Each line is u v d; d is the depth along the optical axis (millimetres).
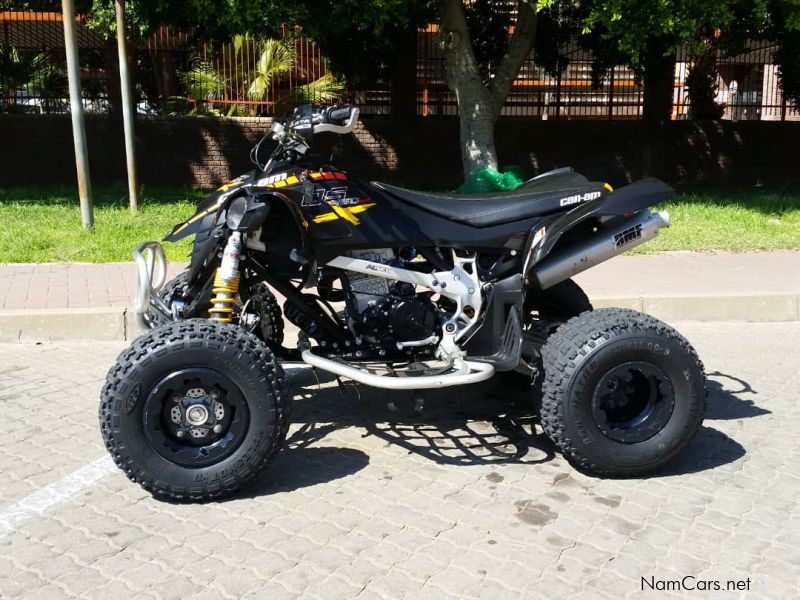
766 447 4609
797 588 3242
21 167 14914
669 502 3953
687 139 17203
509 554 3482
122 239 9227
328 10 11984
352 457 4484
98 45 15953
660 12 10945
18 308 6766
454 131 16250
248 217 3979
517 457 4492
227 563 3406
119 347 6527
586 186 4645
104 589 3221
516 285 4480
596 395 4027
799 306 7332
